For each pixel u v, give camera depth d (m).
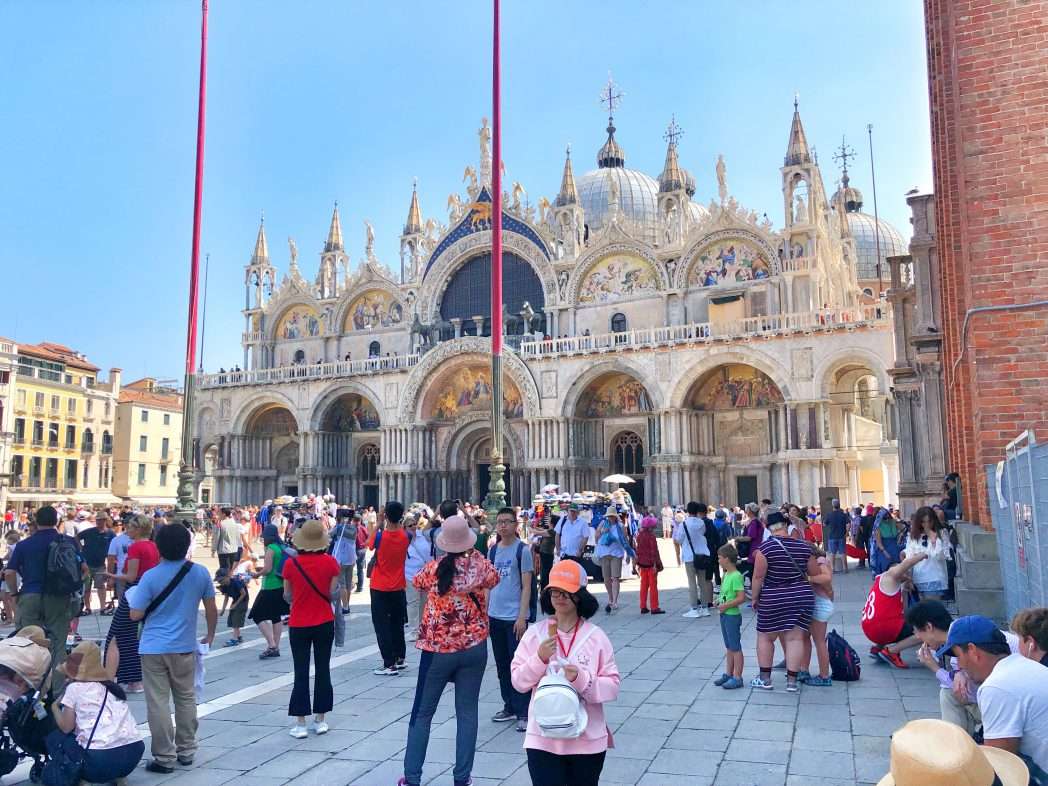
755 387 59.28
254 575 20.50
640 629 20.80
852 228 97.06
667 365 59.03
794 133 59.44
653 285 63.81
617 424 63.50
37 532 14.81
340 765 10.79
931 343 33.03
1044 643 6.99
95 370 94.81
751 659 16.81
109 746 9.49
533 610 21.41
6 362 80.69
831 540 34.28
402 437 68.06
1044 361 14.90
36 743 9.90
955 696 8.51
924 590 17.12
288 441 78.00
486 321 70.00
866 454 68.19
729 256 60.97
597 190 85.56
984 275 15.34
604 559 24.16
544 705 7.30
